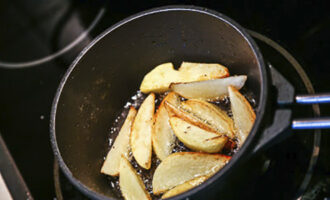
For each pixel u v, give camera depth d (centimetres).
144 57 63
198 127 56
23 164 64
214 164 54
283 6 67
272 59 61
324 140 56
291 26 65
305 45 64
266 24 66
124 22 58
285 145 56
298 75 59
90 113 60
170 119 57
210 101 59
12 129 67
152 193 56
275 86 51
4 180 61
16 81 71
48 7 77
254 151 48
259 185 54
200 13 56
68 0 76
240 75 60
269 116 49
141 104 63
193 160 54
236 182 51
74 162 56
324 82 60
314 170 54
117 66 61
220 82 57
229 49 59
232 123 56
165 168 54
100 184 58
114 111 63
